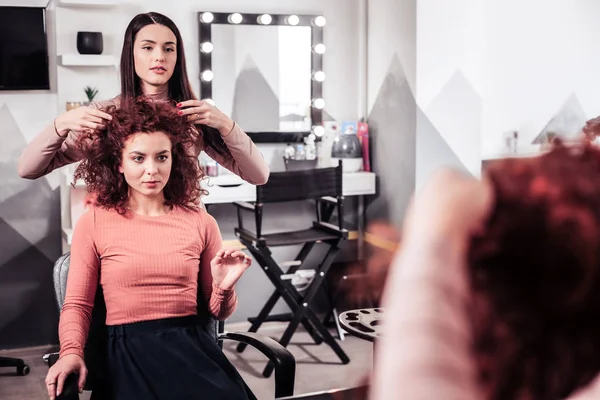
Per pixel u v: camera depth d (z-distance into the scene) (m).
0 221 3.66
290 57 4.07
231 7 3.96
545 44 4.01
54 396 1.56
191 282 1.80
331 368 3.55
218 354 1.77
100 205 1.80
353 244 4.34
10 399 3.19
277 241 3.57
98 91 3.68
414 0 3.73
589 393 0.25
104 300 1.79
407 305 0.25
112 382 1.67
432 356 0.24
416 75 3.75
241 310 4.15
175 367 1.68
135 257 1.74
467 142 3.88
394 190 3.99
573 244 0.25
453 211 0.27
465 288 0.26
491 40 3.90
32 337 3.78
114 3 3.60
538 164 0.27
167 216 1.82
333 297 4.02
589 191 0.25
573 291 0.25
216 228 1.91
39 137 1.92
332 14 4.16
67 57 3.52
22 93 3.61
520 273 0.25
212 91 3.95
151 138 1.75
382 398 0.24
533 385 0.25
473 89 3.86
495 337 0.25
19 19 3.53
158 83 2.08
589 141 0.28
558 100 4.07
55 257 3.76
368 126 4.22
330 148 4.19
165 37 2.07
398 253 0.28
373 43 4.13
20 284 3.73
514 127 4.00
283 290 3.63
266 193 3.51
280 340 3.64
